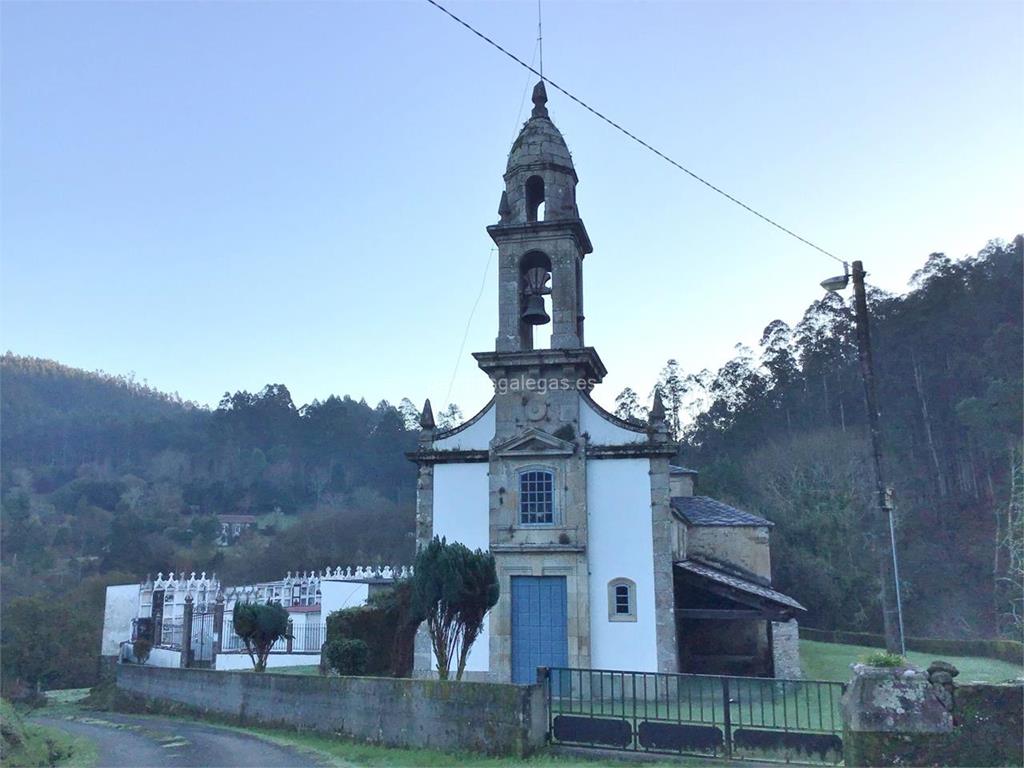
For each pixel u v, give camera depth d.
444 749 15.05
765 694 22.70
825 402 78.94
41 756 16.88
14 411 154.00
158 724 24.34
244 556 86.69
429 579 16.89
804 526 55.47
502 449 24.33
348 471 122.12
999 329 68.25
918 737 9.79
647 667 22.34
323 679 18.92
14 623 43.41
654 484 23.50
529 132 26.28
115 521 93.25
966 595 56.78
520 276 25.42
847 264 17.08
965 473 68.56
